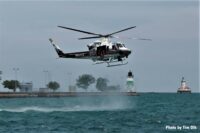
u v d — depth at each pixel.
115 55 144.88
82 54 150.12
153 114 173.12
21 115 158.88
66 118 149.00
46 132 119.25
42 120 143.38
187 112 188.75
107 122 139.38
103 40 145.62
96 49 146.25
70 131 121.00
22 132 119.38
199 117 162.25
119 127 129.00
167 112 187.12
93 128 126.38
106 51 144.88
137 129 125.38
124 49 144.88
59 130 122.69
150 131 122.25
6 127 128.62
